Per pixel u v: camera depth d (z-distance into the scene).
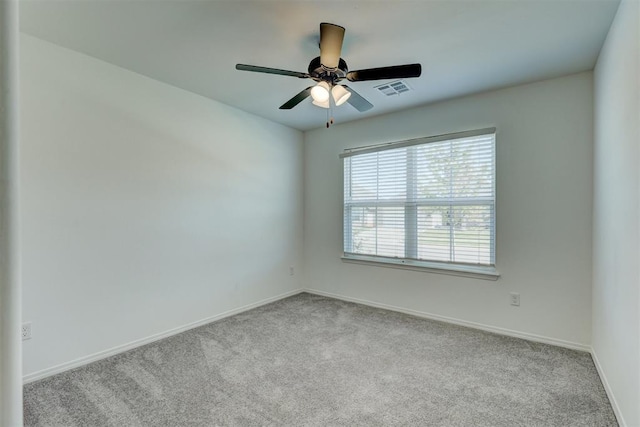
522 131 2.88
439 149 3.36
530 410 1.86
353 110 3.59
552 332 2.77
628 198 1.67
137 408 1.88
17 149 0.53
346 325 3.21
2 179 0.51
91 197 2.44
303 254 4.53
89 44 2.24
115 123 2.57
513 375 2.25
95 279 2.47
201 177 3.22
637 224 1.53
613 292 1.95
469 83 2.84
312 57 2.41
